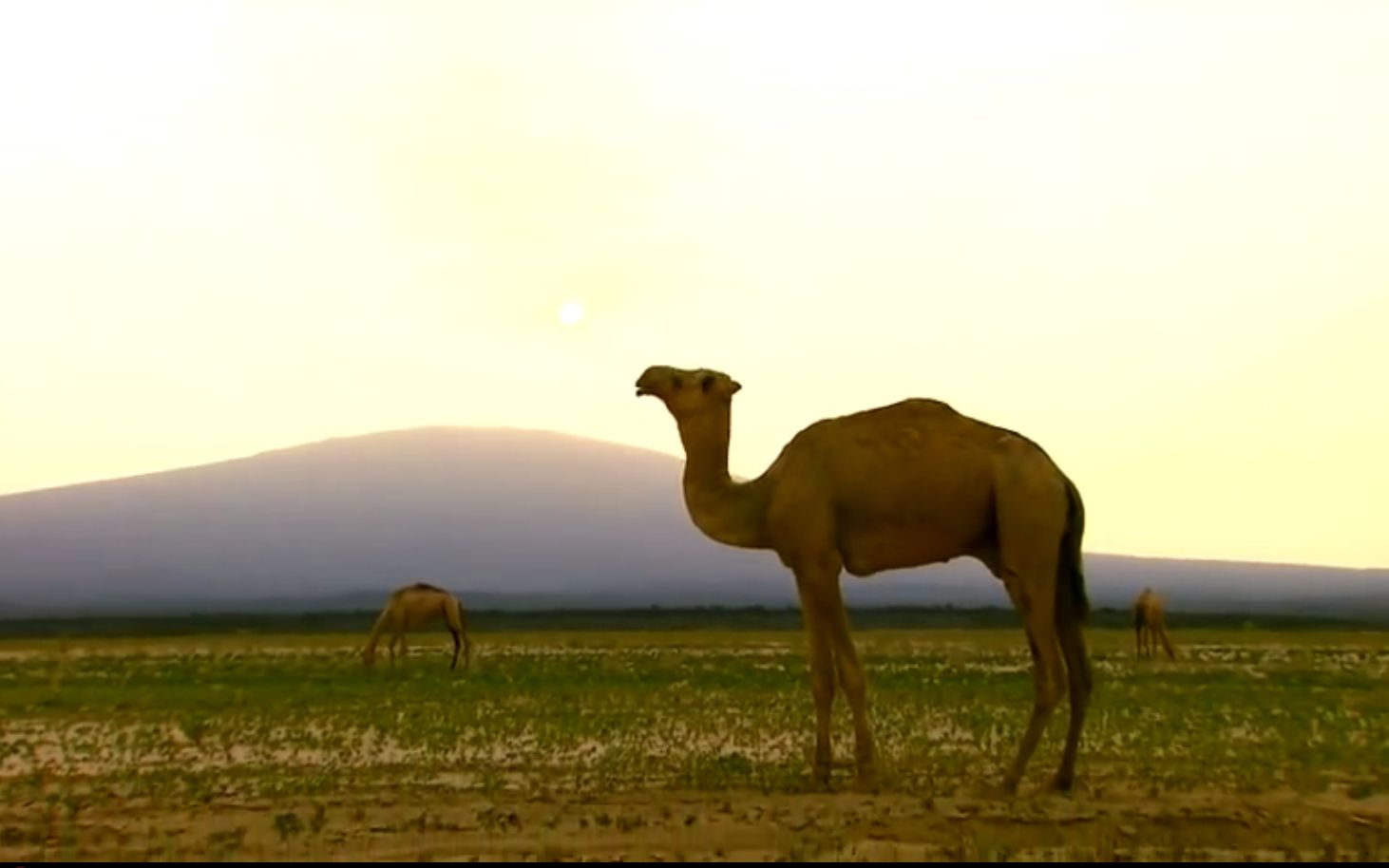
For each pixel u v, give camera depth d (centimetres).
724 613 13150
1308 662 4719
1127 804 1508
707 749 2117
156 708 2814
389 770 1856
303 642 7044
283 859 1277
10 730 2433
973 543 1647
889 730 2378
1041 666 1589
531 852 1302
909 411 1672
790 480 1658
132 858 1290
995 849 1309
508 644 6469
